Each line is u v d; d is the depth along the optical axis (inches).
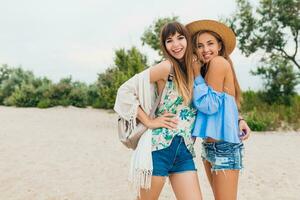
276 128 671.1
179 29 138.9
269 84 864.3
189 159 141.6
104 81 880.3
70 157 376.8
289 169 346.3
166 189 271.6
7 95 1170.6
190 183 139.0
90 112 927.7
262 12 856.9
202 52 143.9
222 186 141.3
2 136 490.6
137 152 139.0
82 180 295.3
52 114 849.5
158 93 141.7
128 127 141.7
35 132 539.5
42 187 274.8
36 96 1087.0
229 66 140.8
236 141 138.4
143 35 758.5
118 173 318.7
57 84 1082.7
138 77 140.0
